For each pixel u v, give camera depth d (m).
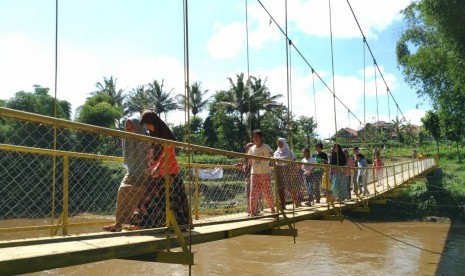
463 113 25.00
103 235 3.55
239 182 6.86
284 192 7.12
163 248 3.74
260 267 12.38
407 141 48.72
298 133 43.03
